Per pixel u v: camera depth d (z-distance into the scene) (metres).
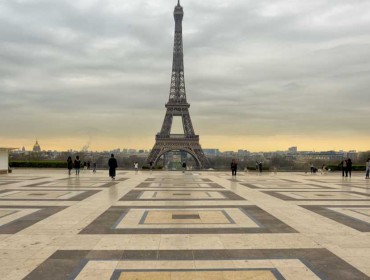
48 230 16.75
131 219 19.42
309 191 34.19
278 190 35.12
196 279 10.66
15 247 13.93
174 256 12.84
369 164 55.69
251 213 21.39
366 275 11.07
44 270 11.40
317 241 14.95
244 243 14.59
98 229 16.98
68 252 13.30
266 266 11.83
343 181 49.16
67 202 25.72
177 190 34.53
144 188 36.47
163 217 20.02
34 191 32.88
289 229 17.11
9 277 10.83
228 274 11.08
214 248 13.86
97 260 12.37
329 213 21.50
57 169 81.81
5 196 29.05
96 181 45.78
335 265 11.95
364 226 17.81
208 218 19.75
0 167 61.62
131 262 12.16
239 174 69.69
